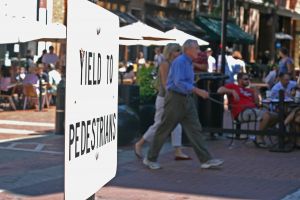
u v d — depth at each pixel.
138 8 71.06
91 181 7.25
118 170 20.91
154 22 72.38
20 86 43.72
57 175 19.86
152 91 30.34
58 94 30.05
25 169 20.78
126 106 27.75
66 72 6.03
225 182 19.42
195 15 83.69
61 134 30.14
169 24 73.75
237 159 23.98
